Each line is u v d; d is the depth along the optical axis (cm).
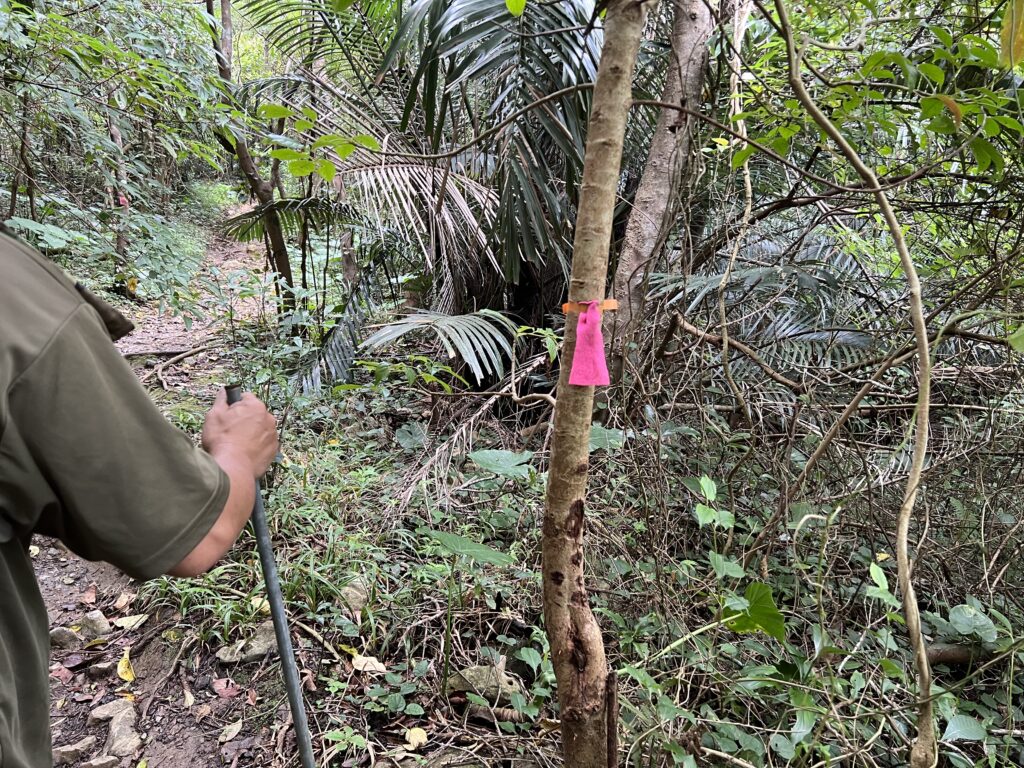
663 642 173
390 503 266
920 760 96
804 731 124
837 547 202
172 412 359
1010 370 207
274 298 338
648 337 239
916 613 93
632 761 143
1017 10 92
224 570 236
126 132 312
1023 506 203
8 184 393
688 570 194
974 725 134
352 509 272
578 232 97
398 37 250
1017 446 207
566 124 261
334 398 364
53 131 325
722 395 265
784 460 203
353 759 170
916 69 141
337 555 238
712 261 252
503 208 283
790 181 294
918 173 142
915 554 198
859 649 177
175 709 195
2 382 61
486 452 162
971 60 144
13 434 63
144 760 181
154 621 232
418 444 315
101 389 68
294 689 115
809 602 194
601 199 95
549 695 174
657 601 179
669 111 245
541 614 211
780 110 206
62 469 65
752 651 171
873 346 254
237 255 939
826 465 221
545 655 178
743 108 232
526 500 240
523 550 236
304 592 223
